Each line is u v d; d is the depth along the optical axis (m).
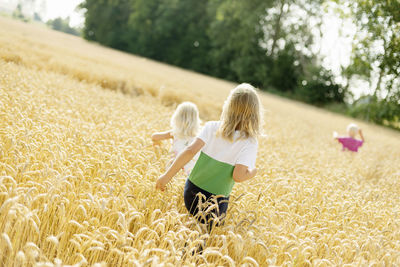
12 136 3.24
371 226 3.69
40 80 7.76
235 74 52.44
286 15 47.34
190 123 4.18
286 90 47.62
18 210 2.09
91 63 15.37
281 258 2.68
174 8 56.41
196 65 56.09
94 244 2.35
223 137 2.65
